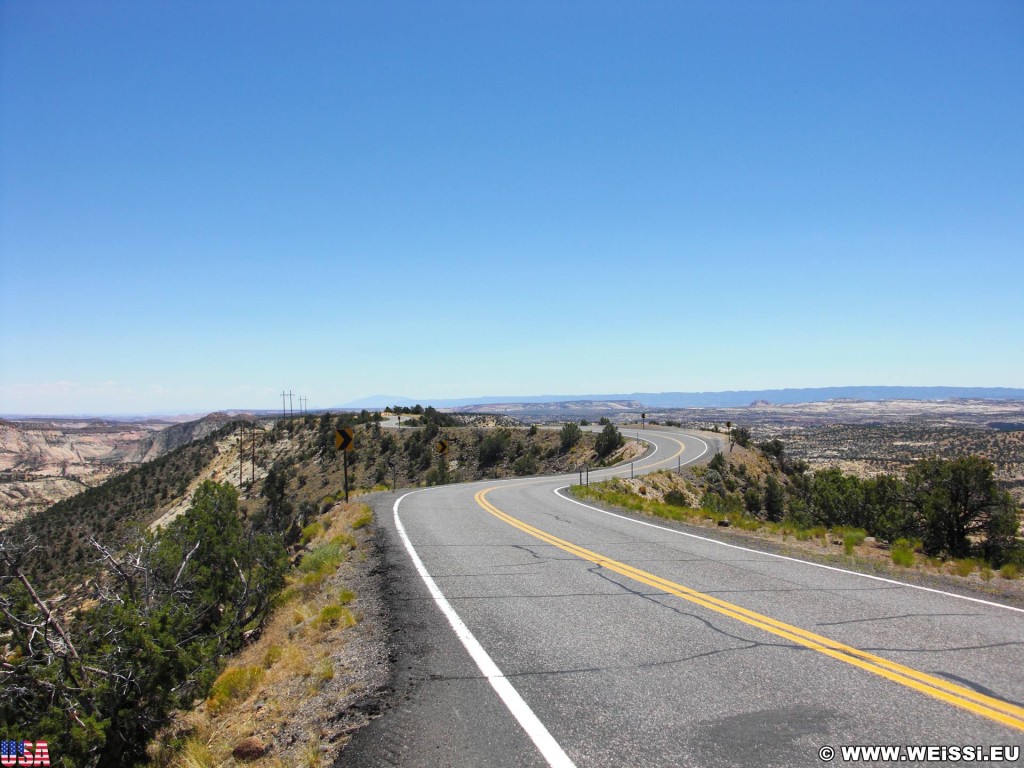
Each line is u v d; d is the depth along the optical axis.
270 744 4.54
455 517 15.77
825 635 5.77
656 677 4.78
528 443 55.72
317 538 15.43
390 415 85.56
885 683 4.59
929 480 24.97
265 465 70.69
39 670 6.21
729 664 5.03
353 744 3.94
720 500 29.36
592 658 5.25
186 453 87.56
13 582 6.76
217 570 12.58
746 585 7.90
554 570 8.99
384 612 7.09
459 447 56.44
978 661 5.05
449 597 7.56
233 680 6.47
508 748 3.72
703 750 3.61
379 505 19.50
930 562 10.09
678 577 8.42
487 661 5.26
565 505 18.81
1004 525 22.31
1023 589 8.23
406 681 4.91
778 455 56.34
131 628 6.64
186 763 5.02
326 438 68.00
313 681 5.44
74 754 5.85
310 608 8.28
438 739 3.89
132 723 6.32
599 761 3.52
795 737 3.76
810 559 9.80
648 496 26.98
